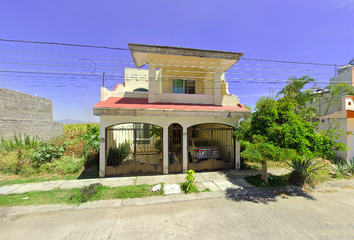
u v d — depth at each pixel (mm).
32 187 5602
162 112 6539
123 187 5504
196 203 4680
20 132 10523
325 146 4965
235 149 7816
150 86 7453
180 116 6742
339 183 6125
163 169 6977
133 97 7891
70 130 16016
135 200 4730
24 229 3469
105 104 6484
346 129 8180
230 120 7734
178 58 7863
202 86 9875
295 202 4707
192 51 7500
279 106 5480
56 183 5977
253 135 5359
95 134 9203
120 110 6273
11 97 9852
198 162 7793
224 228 3465
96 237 3219
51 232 3369
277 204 4586
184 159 7199
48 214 4082
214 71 8336
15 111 10148
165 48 7277
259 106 5738
